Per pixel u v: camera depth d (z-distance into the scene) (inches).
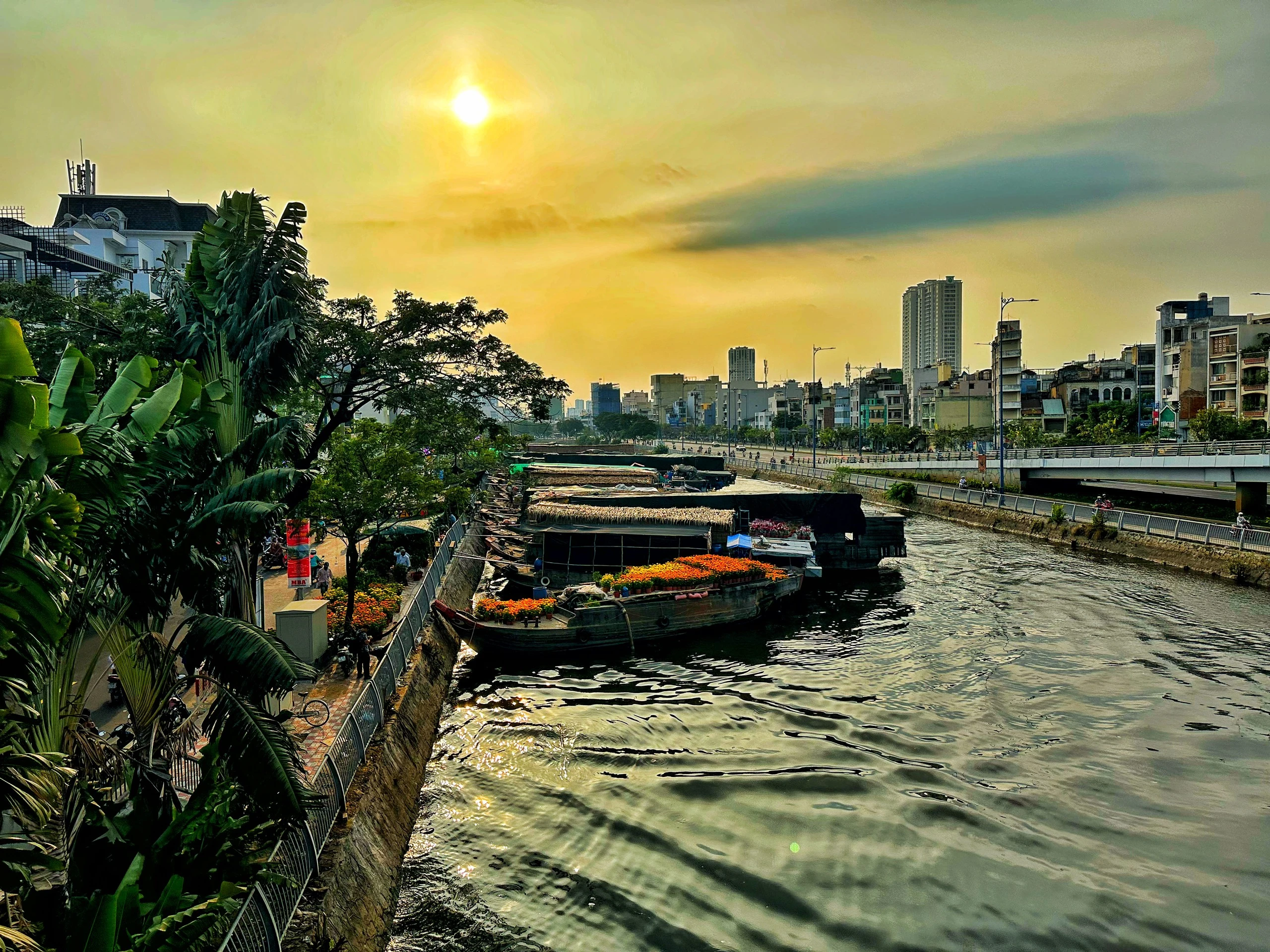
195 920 325.4
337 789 578.2
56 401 394.3
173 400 423.5
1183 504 2432.3
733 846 710.5
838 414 7042.3
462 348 1105.4
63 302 943.0
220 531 452.4
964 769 860.0
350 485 955.3
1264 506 2027.6
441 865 662.5
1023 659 1208.2
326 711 741.9
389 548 1403.8
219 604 486.9
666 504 1924.2
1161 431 3506.4
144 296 965.8
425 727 874.1
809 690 1098.1
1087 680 1115.9
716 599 1348.4
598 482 2425.0
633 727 965.8
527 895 630.5
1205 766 860.6
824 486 3673.7
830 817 761.6
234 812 431.2
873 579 1800.0
